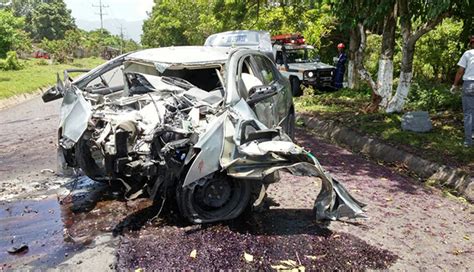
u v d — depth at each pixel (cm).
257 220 442
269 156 409
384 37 960
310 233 413
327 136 896
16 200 508
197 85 564
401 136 753
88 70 644
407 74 915
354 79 1412
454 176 563
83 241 400
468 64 647
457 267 360
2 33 2919
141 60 544
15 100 1592
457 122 838
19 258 370
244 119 427
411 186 567
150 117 468
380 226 436
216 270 346
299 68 1449
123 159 434
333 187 419
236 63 508
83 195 522
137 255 370
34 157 706
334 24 1645
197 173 400
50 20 7069
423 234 420
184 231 417
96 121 483
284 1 1670
